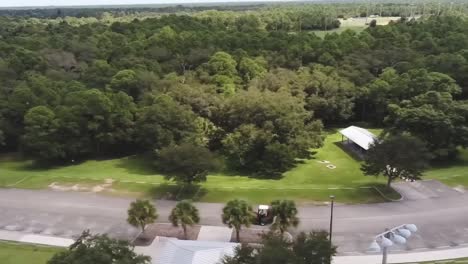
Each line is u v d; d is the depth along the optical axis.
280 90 75.69
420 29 123.75
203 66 89.75
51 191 56.06
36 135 67.88
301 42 107.81
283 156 60.84
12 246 42.59
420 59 91.50
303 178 60.81
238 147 63.34
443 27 123.25
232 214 40.72
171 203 51.81
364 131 74.31
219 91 78.81
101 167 68.12
